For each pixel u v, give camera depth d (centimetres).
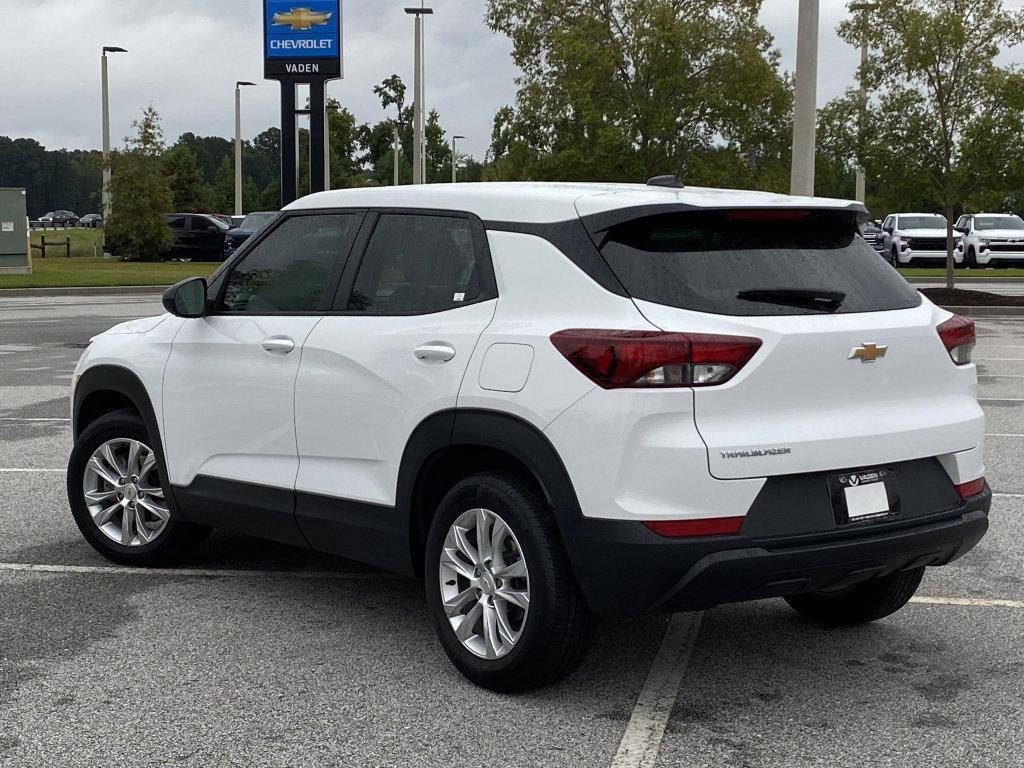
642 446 397
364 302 497
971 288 2880
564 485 411
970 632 516
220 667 469
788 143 2850
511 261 445
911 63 2189
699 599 403
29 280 3083
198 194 6975
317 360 502
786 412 410
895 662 479
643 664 475
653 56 2706
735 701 437
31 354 1577
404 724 414
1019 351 1603
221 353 546
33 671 463
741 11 2795
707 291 411
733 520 400
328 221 529
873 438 424
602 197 433
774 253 434
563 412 409
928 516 441
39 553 636
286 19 2972
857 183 3928
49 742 398
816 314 421
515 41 2894
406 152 7138
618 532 399
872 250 467
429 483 474
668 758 387
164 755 388
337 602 556
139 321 619
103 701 434
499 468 453
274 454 525
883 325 431
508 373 427
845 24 2286
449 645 457
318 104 2997
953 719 420
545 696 441
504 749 394
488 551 445
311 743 398
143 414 585
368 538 488
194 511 566
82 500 622
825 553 409
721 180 2803
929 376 447
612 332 404
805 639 507
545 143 2836
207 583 585
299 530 518
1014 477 823
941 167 2281
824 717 422
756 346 402
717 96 2727
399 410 466
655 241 421
